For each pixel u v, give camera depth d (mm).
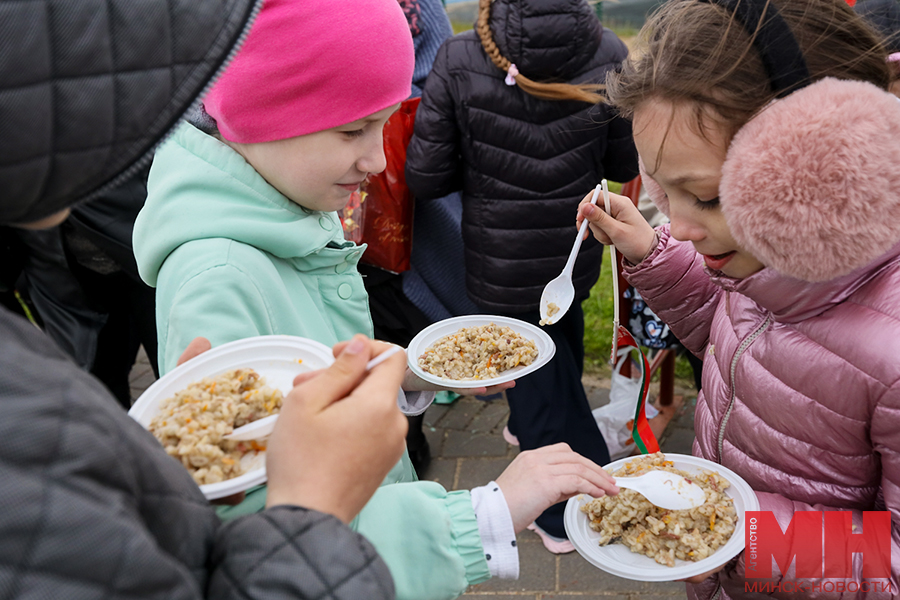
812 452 1275
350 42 1303
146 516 639
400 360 883
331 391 815
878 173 916
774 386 1289
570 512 1423
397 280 3039
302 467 777
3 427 513
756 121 1009
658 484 1347
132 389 3963
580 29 2428
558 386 2838
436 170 2674
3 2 572
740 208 1010
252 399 971
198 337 1153
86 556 523
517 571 1120
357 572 703
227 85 1321
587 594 2508
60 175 665
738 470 1434
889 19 1758
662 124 1143
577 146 2600
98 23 638
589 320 4215
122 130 697
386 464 827
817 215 943
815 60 1067
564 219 2703
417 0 2953
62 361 625
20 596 497
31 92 602
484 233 2744
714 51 1076
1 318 599
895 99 963
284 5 1290
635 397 3135
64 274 2857
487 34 2439
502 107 2523
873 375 1127
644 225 1745
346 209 2740
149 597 566
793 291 1183
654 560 1304
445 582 1093
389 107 1392
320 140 1374
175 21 708
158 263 1388
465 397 3758
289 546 699
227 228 1336
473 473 3191
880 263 1135
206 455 880
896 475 1148
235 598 677
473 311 3240
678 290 1713
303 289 1506
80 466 543
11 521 496
